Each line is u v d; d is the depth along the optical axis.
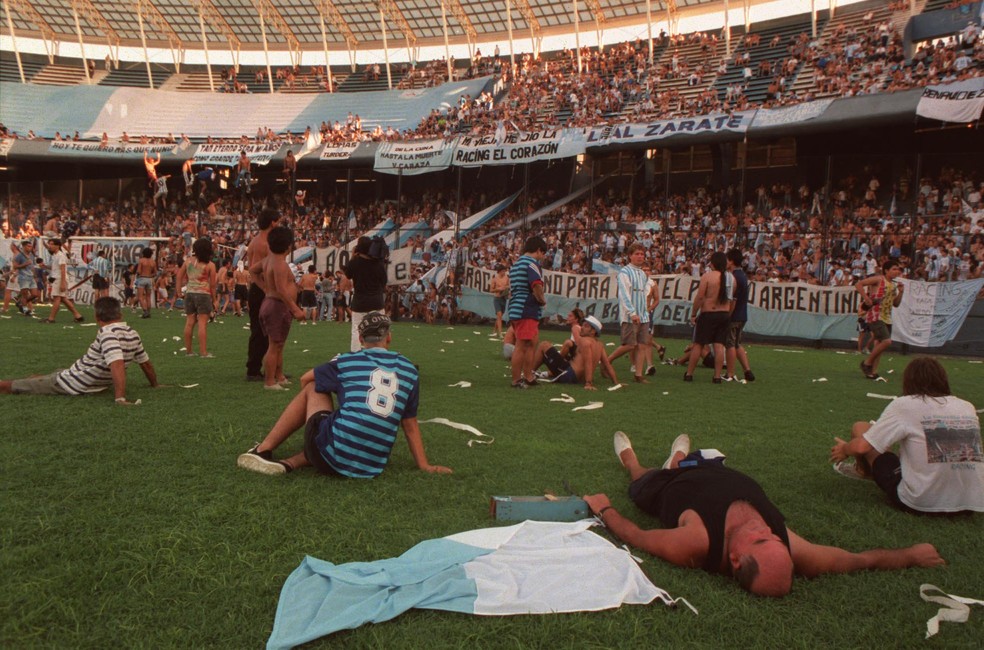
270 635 2.35
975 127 19.14
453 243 24.38
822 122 18.59
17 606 2.48
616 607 2.64
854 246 20.11
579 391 8.20
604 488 4.16
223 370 8.55
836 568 3.06
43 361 8.75
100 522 3.25
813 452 5.31
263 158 28.05
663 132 20.72
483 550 2.98
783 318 17.59
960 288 15.34
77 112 40.28
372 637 2.35
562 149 22.08
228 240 28.89
